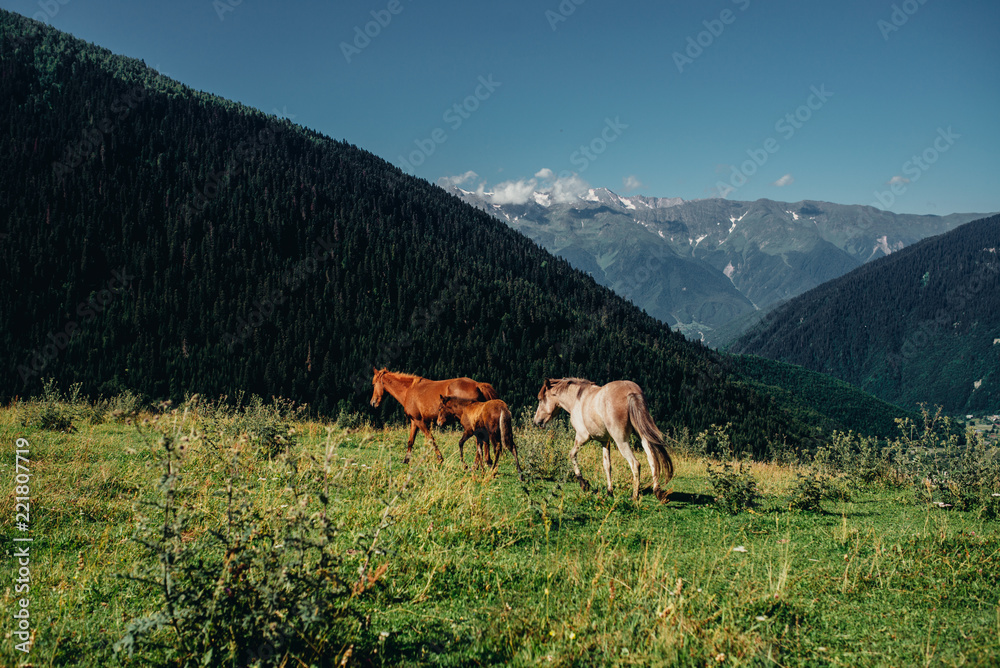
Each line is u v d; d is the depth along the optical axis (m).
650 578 4.53
